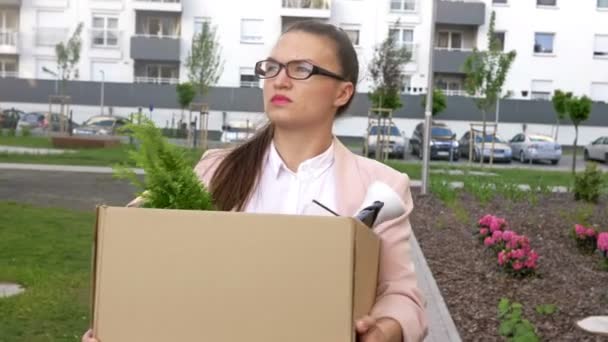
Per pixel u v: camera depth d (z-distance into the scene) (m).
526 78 43.69
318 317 1.67
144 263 1.72
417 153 36.34
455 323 6.50
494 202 15.36
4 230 10.40
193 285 1.70
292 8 43.53
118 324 1.72
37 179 18.30
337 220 1.67
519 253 8.20
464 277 8.34
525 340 5.67
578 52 43.62
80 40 40.66
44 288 7.14
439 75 43.81
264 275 1.68
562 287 7.76
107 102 43.25
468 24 43.28
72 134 36.19
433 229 11.85
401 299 2.02
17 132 37.78
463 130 42.69
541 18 43.53
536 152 34.62
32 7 43.88
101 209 1.74
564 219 12.66
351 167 2.22
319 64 2.12
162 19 44.19
